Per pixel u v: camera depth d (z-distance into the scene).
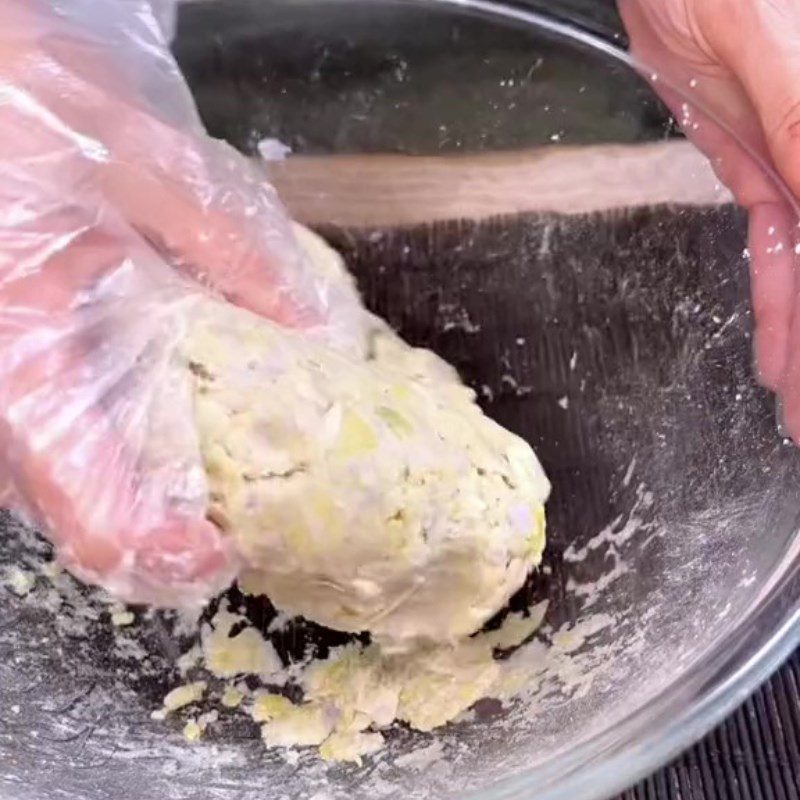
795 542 0.47
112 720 0.49
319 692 0.50
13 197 0.49
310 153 0.57
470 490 0.49
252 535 0.47
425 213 0.56
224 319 0.49
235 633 0.51
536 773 0.44
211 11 0.57
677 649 0.47
